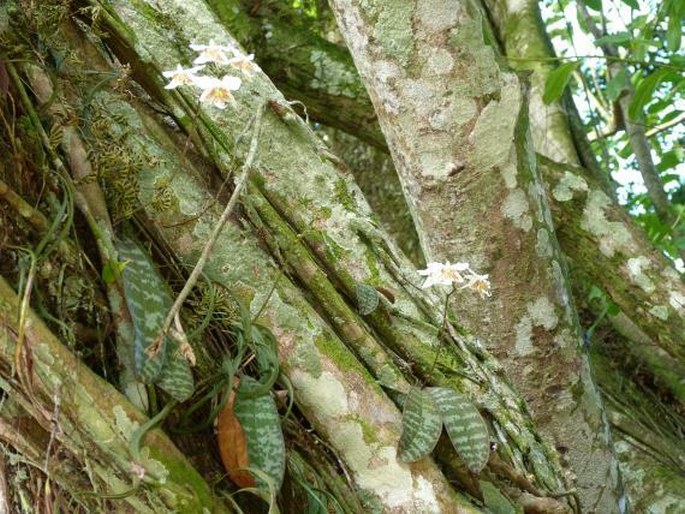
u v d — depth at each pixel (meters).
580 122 2.96
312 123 3.01
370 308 1.44
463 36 1.67
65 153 1.33
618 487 1.99
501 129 1.71
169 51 1.45
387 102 1.72
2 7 1.33
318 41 2.46
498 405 1.53
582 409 1.91
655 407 3.02
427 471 1.37
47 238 1.27
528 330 1.85
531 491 1.49
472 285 1.37
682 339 2.13
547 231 1.81
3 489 1.22
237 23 2.44
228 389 1.31
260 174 1.45
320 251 1.46
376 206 3.12
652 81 2.21
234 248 1.39
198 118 1.43
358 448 1.36
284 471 1.32
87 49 1.41
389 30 1.68
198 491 1.27
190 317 1.35
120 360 1.29
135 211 1.36
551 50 3.01
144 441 1.25
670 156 3.21
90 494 1.21
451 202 1.76
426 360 1.48
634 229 2.18
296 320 1.39
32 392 1.20
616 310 2.74
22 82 1.33
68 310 1.29
